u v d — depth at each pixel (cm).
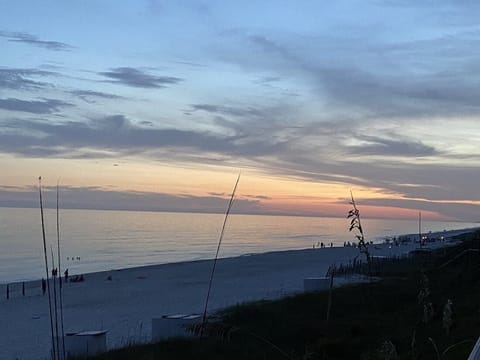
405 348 984
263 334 1312
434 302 1431
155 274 4862
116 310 2625
